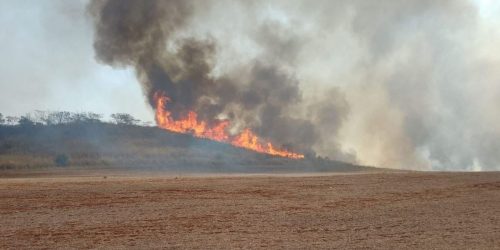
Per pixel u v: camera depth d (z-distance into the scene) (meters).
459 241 17.34
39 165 76.44
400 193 31.95
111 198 30.41
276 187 36.19
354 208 25.92
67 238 18.98
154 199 29.89
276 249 16.64
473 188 33.81
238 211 25.19
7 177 62.12
